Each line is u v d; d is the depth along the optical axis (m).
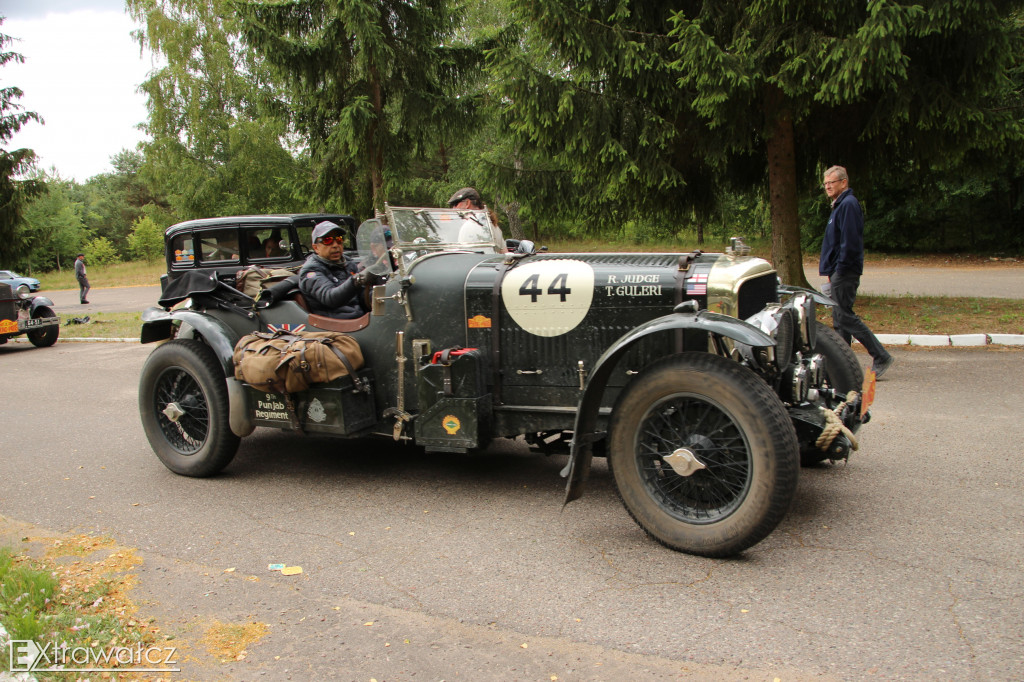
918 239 23.58
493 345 3.90
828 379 4.32
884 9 7.25
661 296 3.56
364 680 2.38
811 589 2.85
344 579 3.12
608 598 2.86
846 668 2.33
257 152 23.58
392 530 3.65
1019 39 8.10
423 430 3.94
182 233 8.77
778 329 3.43
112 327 13.84
